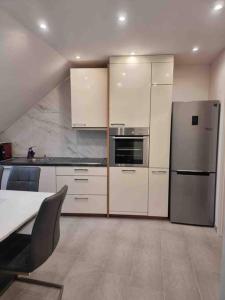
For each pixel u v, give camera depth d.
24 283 2.04
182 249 2.61
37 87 3.44
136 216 3.47
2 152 3.78
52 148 4.05
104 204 3.47
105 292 1.94
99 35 2.50
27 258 1.58
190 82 3.72
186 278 2.12
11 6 1.88
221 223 2.90
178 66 3.71
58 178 3.47
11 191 2.36
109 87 3.28
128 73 3.22
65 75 3.82
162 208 3.38
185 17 2.08
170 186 3.35
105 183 3.43
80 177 3.45
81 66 3.74
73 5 1.87
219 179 2.99
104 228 3.13
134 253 2.53
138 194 3.40
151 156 3.31
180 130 3.16
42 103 3.97
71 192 3.48
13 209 1.87
